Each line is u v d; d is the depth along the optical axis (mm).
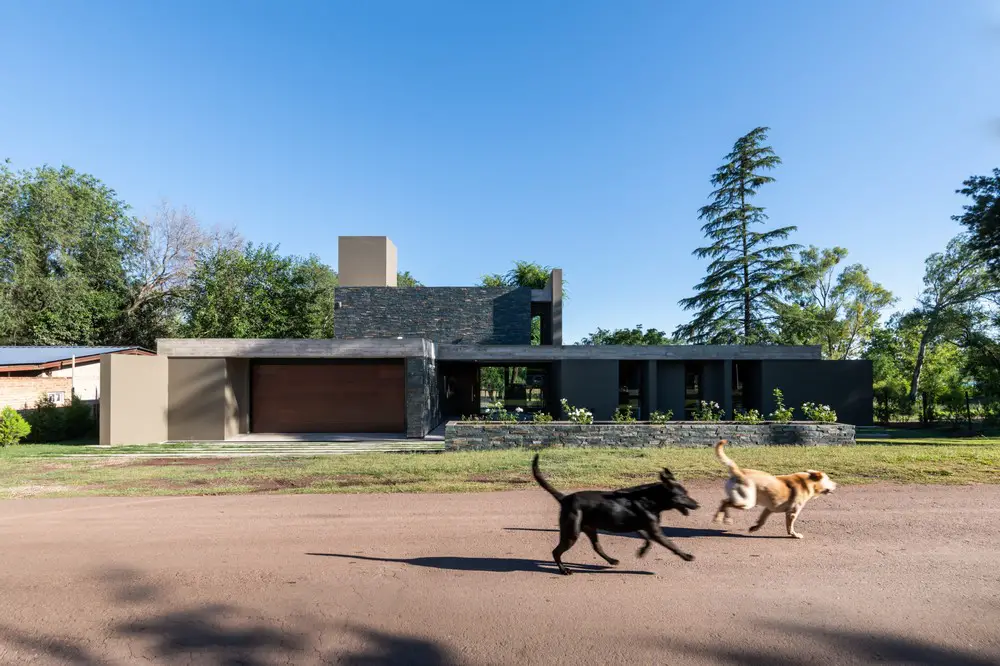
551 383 25328
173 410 17984
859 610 4281
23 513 7730
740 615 4215
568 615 4246
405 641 3855
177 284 39750
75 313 33500
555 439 14000
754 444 13805
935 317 26141
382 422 20328
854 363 21312
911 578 4934
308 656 3662
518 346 21766
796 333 34312
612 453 12172
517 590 4766
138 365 17016
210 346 18078
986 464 9977
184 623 4180
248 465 11680
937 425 23641
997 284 24000
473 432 14102
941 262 35438
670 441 13875
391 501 8203
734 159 35625
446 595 4668
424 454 12875
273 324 36344
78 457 14008
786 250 33688
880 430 20344
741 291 34094
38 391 20328
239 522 7109
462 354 21828
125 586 4926
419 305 26641
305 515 7438
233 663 3588
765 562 5402
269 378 20312
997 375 23203
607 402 21406
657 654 3633
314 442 17422
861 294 42344
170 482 9852
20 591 4820
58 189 34188
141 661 3619
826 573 5082
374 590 4789
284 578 5098
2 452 14812
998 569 5152
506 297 26906
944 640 3795
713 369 22391
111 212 38250
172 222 39562
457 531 6625
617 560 5387
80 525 7035
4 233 32031
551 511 7566
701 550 5812
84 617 4293
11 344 31672
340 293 26500
